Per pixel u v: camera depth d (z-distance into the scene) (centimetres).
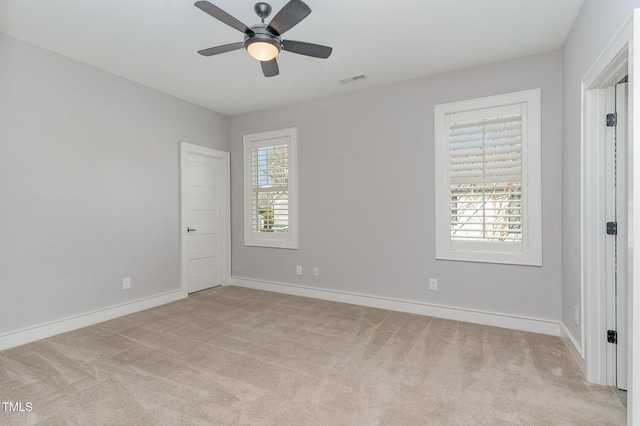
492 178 319
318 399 195
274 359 247
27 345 273
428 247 350
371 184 382
